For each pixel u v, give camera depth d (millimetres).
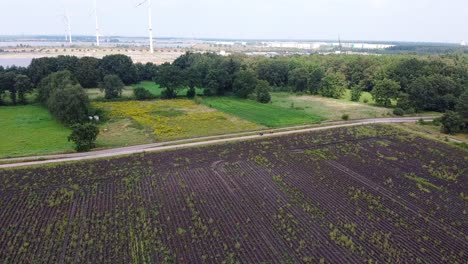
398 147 71625
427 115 102000
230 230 40625
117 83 114000
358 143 73562
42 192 49125
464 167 61719
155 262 34781
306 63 157875
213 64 139750
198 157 63781
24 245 37031
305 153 66938
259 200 48000
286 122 90500
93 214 43438
